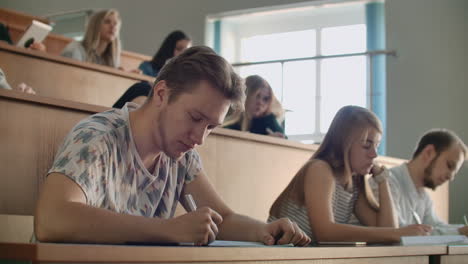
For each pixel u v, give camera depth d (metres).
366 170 2.14
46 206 1.03
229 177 2.26
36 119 1.58
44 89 3.12
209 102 1.18
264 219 2.44
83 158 1.13
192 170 1.54
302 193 2.07
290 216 2.11
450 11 5.56
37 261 0.71
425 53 5.62
